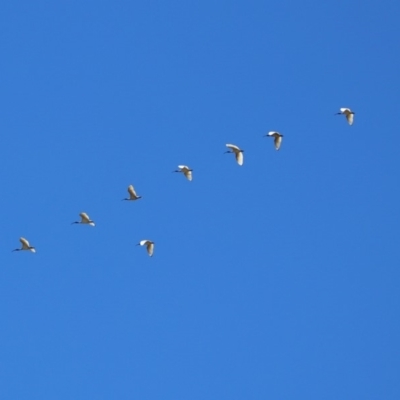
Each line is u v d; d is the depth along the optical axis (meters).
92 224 172.75
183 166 172.75
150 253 171.00
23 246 173.00
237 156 171.25
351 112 171.12
